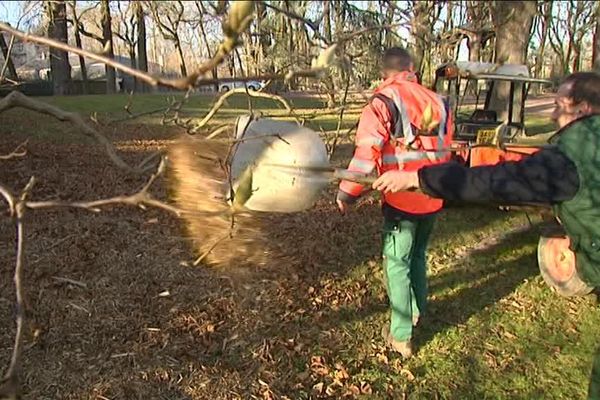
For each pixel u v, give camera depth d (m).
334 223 6.49
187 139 2.37
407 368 3.71
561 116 2.40
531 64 9.30
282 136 2.43
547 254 4.83
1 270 4.75
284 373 3.60
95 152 10.07
